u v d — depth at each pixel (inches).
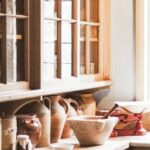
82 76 123.8
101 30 135.4
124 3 139.3
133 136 123.2
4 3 95.8
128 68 139.6
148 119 132.0
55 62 112.2
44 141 108.5
